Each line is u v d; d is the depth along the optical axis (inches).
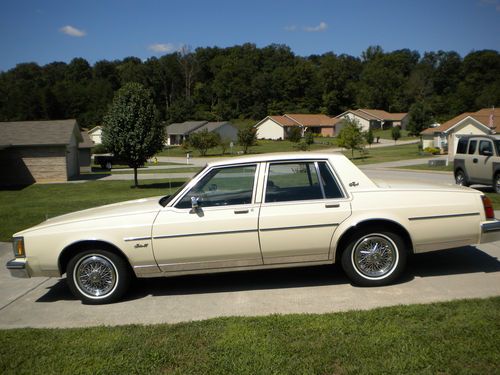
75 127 1411.2
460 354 138.5
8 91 4746.6
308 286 216.5
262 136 3757.4
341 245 211.9
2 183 1272.1
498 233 213.3
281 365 138.5
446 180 850.1
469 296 190.7
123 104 1002.1
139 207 220.7
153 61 5497.1
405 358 138.0
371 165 1443.2
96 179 1325.0
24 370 144.9
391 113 4719.5
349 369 133.9
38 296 227.8
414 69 5447.8
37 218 466.9
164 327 172.4
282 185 211.2
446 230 210.1
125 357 149.3
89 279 211.0
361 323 164.4
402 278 219.3
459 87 4210.1
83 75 5753.0
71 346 159.9
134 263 207.6
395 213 206.5
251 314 186.4
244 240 205.6
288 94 4980.3
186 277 243.1
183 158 2529.5
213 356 146.3
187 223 205.6
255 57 5664.4
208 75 5871.1
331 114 4874.5
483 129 1667.1
